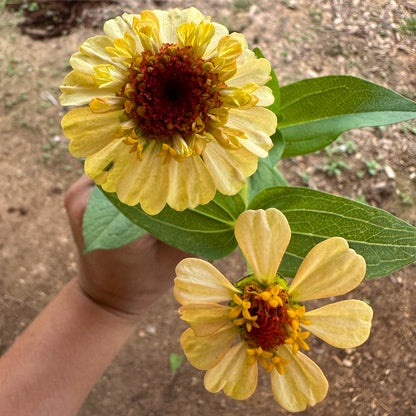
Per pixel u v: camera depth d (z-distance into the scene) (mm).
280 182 190
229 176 126
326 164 352
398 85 326
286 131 186
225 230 156
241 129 125
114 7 423
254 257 125
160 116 121
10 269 379
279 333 124
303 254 149
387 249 142
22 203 391
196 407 341
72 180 394
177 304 365
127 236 163
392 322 332
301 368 126
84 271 197
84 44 122
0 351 360
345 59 346
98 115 123
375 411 321
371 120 175
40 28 430
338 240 121
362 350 333
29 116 409
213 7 394
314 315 126
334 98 180
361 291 336
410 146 345
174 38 126
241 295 126
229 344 125
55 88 412
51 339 192
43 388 181
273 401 336
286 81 355
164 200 125
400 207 335
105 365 203
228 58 121
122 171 125
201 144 121
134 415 342
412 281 337
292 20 375
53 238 384
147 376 351
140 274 193
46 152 401
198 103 121
